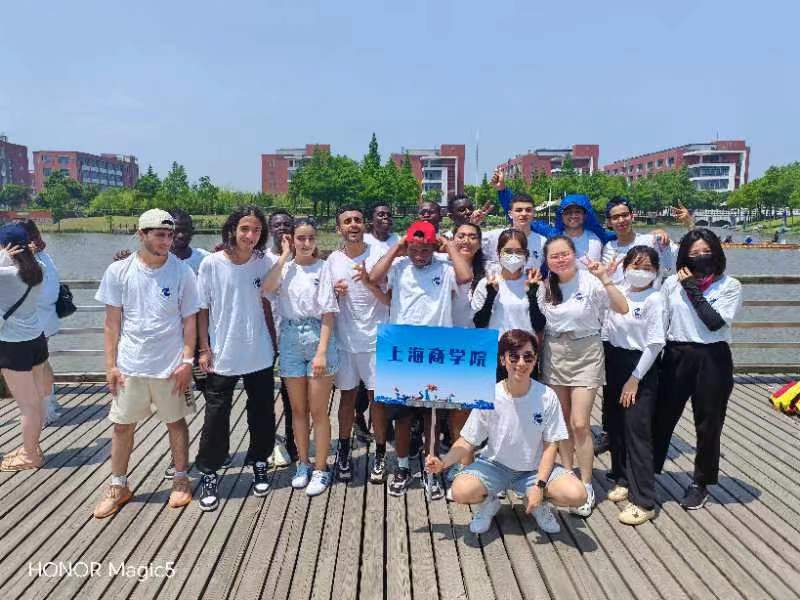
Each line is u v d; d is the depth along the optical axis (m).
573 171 75.06
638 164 109.88
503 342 3.37
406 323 3.83
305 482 4.20
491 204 5.21
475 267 4.43
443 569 3.28
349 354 4.12
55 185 70.31
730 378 3.78
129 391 3.76
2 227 4.39
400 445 4.09
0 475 4.42
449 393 3.49
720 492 4.17
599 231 4.84
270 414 4.12
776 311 15.76
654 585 3.13
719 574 3.22
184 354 3.84
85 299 17.09
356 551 3.45
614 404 4.09
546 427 3.44
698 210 74.50
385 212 4.80
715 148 94.75
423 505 3.98
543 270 4.30
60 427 5.39
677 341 3.83
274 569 3.28
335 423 5.52
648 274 3.74
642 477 3.73
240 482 4.31
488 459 3.60
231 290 3.85
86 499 4.05
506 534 3.62
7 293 4.26
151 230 3.63
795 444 5.06
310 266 4.03
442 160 91.00
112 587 3.12
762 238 51.56
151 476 4.39
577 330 3.76
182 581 3.17
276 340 4.40
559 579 3.18
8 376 4.41
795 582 3.14
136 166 131.00
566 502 3.45
